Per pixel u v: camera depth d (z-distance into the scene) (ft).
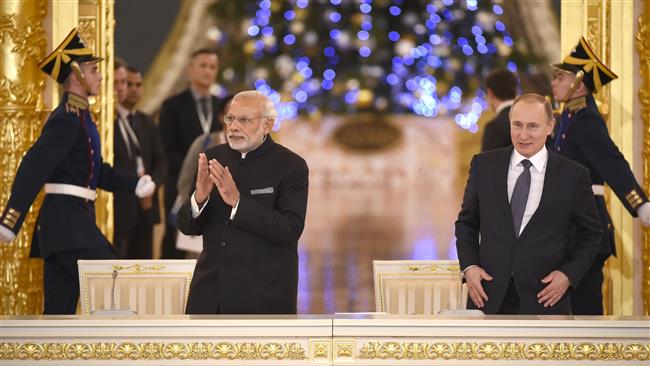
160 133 54.29
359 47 85.87
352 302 49.62
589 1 40.42
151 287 29.04
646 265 39.22
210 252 25.94
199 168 24.82
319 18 83.46
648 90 39.19
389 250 69.56
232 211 24.88
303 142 133.28
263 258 25.70
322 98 100.48
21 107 38.91
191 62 54.08
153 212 50.57
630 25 39.50
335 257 66.85
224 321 19.27
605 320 19.54
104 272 29.01
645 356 19.33
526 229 25.39
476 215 26.43
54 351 19.26
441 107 99.60
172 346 19.24
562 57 40.78
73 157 33.09
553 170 25.64
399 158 133.18
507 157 26.11
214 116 54.39
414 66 89.15
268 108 25.91
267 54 86.79
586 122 32.30
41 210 33.30
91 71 33.01
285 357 19.24
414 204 108.58
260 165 26.00
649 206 31.14
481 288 25.21
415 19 83.46
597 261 33.12
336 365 19.24
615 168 31.65
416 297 28.73
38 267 39.50
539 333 19.31
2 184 38.93
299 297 51.01
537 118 25.34
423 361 19.26
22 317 19.92
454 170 132.67
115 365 19.24
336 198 117.80
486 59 82.33
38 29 39.09
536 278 25.21
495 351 19.29
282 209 25.75
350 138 133.18
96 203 41.32
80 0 41.04
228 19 78.95
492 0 79.77
